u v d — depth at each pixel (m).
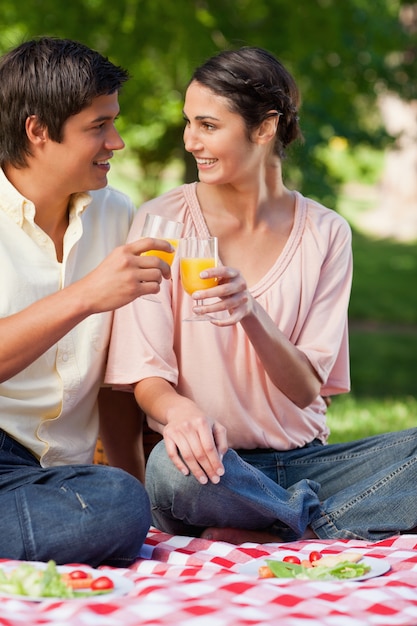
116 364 3.77
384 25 11.24
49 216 3.64
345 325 4.15
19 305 3.49
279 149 4.02
